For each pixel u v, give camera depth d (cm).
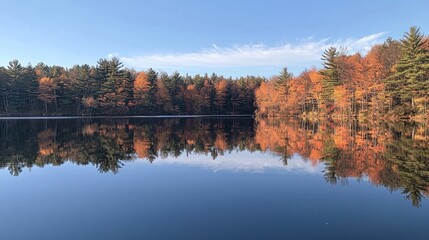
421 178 1355
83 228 834
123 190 1195
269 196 1114
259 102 9594
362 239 764
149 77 10050
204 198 1093
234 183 1295
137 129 4128
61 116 8562
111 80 8994
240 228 828
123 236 781
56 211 968
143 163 1753
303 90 7700
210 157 1955
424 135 2892
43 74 9588
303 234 791
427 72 4188
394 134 3059
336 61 6362
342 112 5856
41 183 1308
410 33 4400
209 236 777
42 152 2142
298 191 1175
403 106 4631
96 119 6912
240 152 2159
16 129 3984
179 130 4028
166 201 1059
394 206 1003
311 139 2927
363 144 2445
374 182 1300
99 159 1877
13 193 1165
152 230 817
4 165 1695
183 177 1409
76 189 1216
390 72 4969
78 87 9006
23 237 781
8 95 8481
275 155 2023
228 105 11788
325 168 1593
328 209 976
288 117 8219
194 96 11156
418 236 780
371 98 5228
